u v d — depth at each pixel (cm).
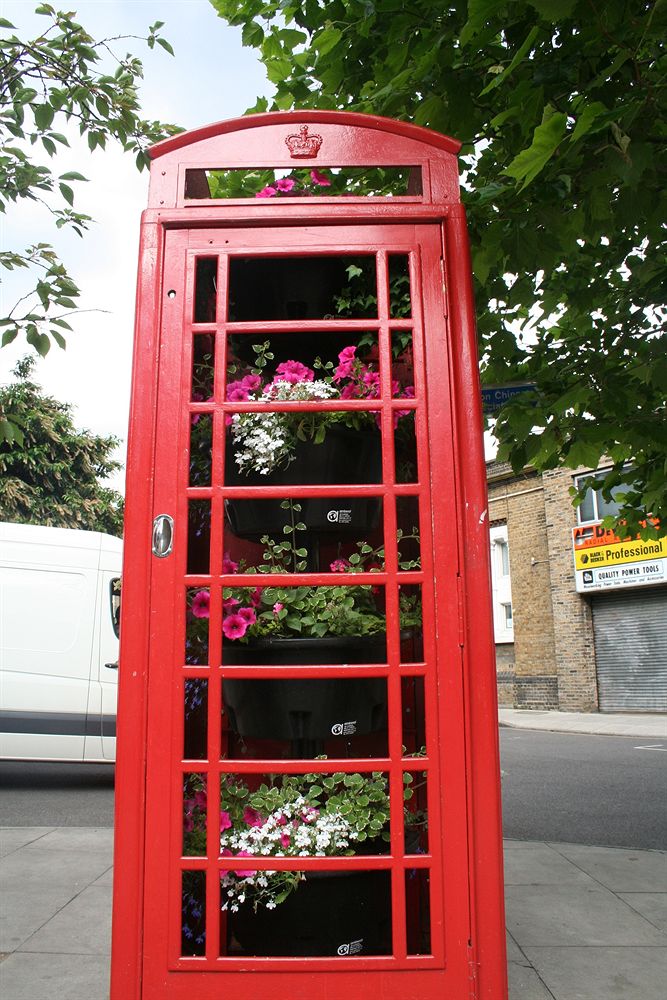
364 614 244
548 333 558
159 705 219
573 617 1814
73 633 838
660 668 1656
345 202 242
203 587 229
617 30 261
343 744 294
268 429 243
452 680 220
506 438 497
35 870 493
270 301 274
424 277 239
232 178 408
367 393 244
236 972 210
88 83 370
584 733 1419
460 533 226
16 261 337
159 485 229
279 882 228
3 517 2648
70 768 1025
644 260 478
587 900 436
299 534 261
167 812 216
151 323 236
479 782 216
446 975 210
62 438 2770
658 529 634
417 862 215
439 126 351
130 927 211
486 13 247
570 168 328
